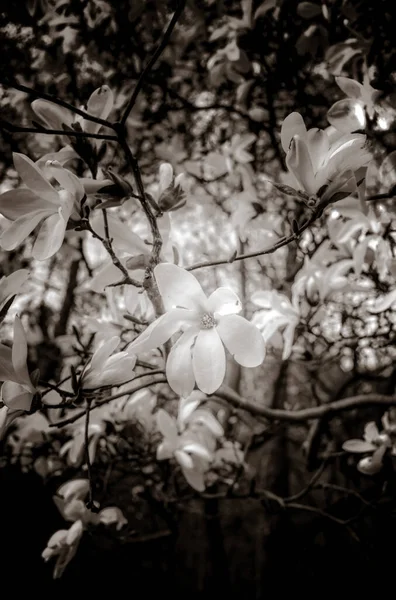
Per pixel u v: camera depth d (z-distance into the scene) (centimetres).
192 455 218
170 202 106
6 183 306
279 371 399
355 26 209
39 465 282
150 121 306
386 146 139
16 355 94
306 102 254
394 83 156
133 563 495
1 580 429
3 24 231
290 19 233
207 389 91
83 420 213
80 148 113
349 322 256
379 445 212
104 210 109
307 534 379
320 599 396
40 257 94
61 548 170
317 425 298
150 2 221
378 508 252
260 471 557
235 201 235
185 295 96
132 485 376
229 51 234
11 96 247
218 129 334
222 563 415
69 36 237
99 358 102
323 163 101
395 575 359
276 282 289
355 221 158
